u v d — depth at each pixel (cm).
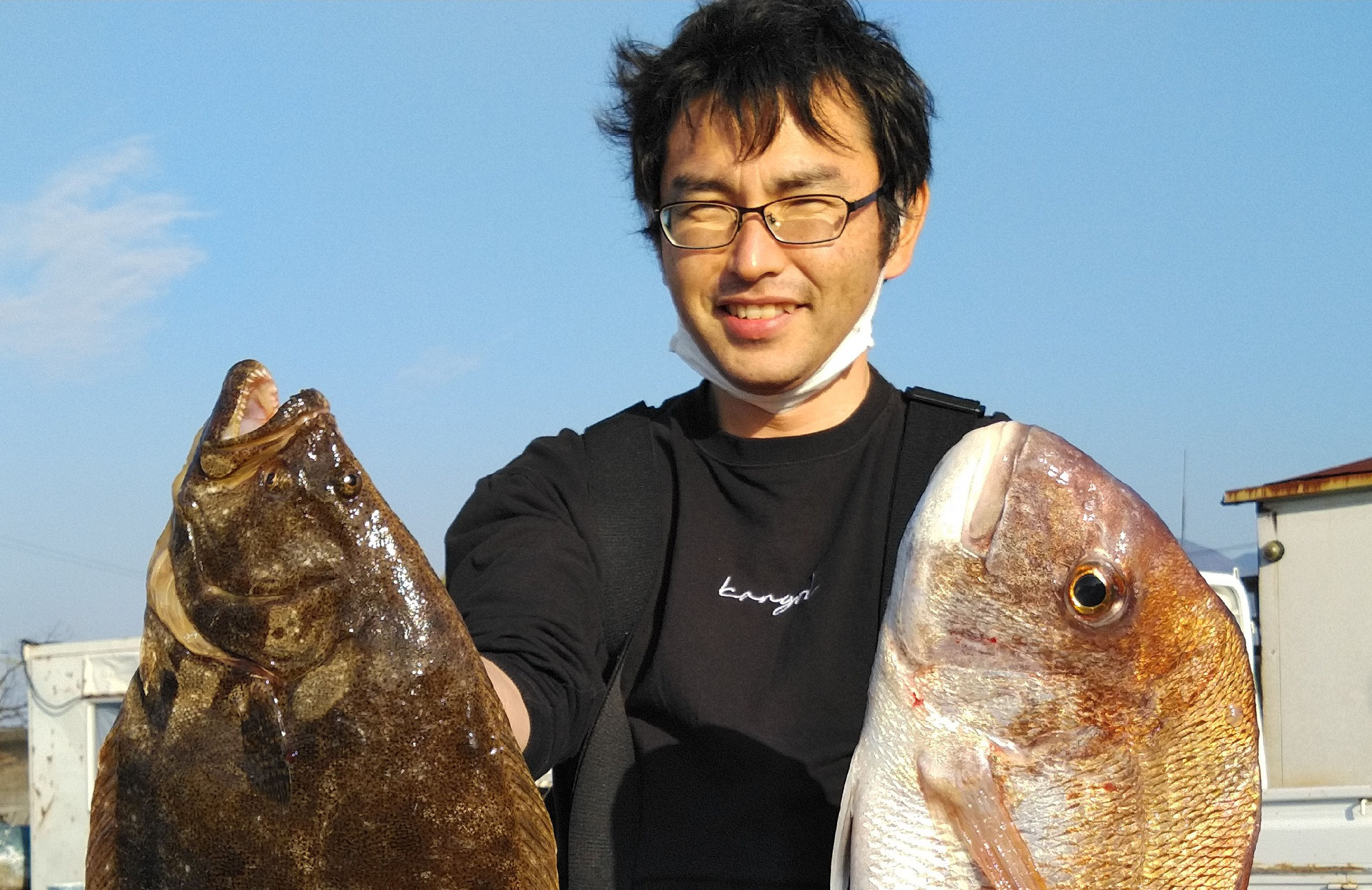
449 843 84
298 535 86
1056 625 95
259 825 83
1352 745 271
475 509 119
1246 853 92
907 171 118
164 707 85
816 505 117
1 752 689
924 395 120
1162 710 94
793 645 113
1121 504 97
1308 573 283
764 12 115
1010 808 94
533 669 105
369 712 84
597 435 122
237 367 90
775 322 114
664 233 118
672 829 112
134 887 84
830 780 110
